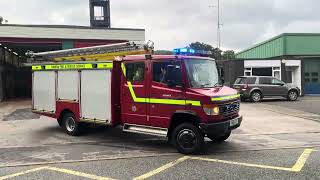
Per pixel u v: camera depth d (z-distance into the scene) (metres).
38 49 33.28
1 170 8.30
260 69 31.44
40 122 15.46
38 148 10.59
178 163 8.64
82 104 11.77
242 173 7.70
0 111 19.91
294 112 18.66
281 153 9.56
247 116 17.00
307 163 8.45
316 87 34.38
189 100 9.41
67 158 9.35
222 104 9.41
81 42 29.45
